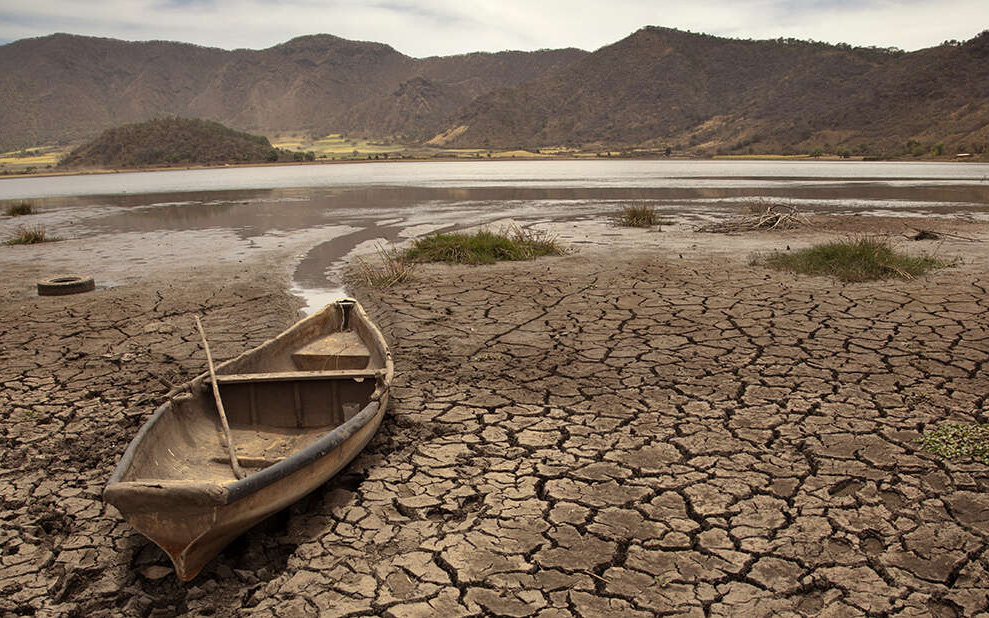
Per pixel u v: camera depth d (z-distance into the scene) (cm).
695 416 598
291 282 1317
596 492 473
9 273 1449
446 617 354
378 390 536
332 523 445
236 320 1016
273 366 665
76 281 1230
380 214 2616
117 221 2559
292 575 393
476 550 411
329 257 1605
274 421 568
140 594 380
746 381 684
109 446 569
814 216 2264
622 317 956
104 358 826
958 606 351
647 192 3722
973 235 1733
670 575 382
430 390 685
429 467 516
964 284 1105
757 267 1314
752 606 356
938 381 667
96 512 465
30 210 2991
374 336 686
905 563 386
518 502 462
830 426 568
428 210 2755
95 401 677
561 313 991
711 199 3169
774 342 814
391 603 366
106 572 402
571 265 1395
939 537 408
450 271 1373
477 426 590
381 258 1546
